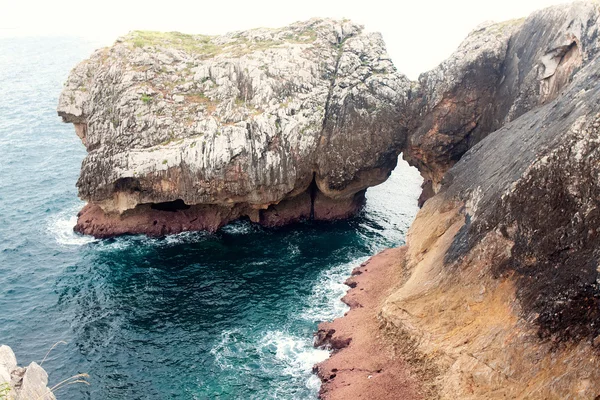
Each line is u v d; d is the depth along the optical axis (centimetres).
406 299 4041
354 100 6512
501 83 5978
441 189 5322
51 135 9825
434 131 6356
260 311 4944
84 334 4609
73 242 6234
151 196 6262
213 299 5153
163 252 6059
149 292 5259
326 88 6650
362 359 3956
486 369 3053
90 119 6562
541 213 3142
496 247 3456
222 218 6638
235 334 4622
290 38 7175
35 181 7850
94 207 6644
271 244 6266
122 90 6359
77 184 6356
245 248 6166
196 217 6594
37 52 17288
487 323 3275
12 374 1964
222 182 6169
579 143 2980
